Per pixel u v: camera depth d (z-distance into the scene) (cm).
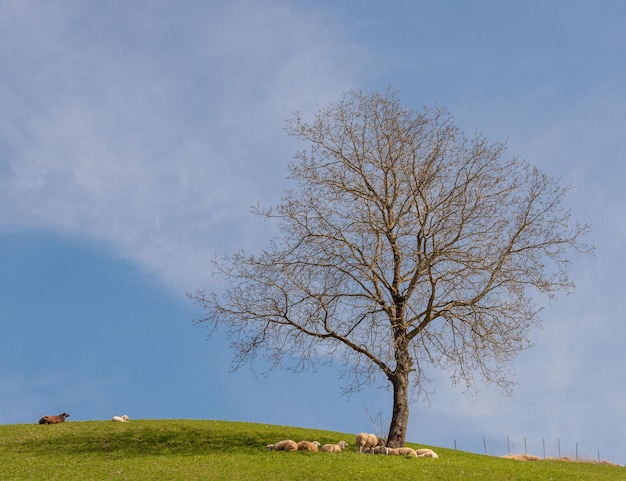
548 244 3153
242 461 2675
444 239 3148
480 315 3123
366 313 3200
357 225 3262
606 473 2962
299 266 3238
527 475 2464
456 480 2341
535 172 3148
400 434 3086
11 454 3011
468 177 3145
